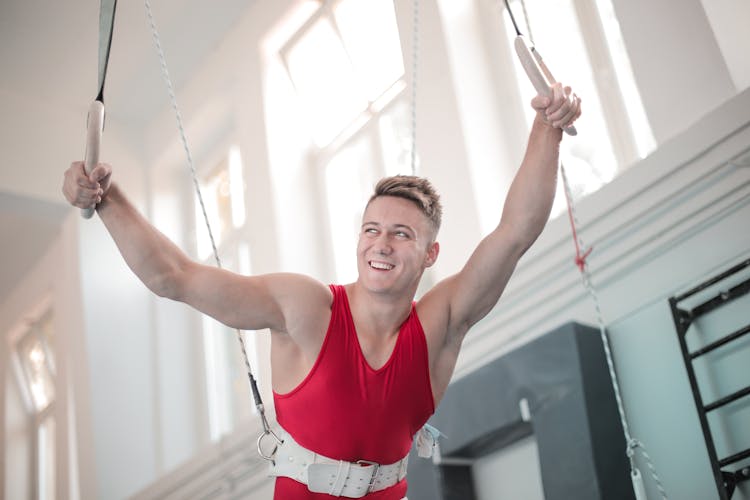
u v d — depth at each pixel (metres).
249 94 7.20
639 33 4.39
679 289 3.89
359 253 2.06
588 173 4.86
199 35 7.61
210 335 7.84
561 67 5.20
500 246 2.10
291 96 7.17
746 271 3.68
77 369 7.53
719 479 3.43
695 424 3.72
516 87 5.41
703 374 3.74
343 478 2.04
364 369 1.98
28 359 9.55
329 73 6.94
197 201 8.11
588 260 4.24
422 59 5.62
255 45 7.25
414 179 2.14
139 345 7.70
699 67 4.10
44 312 9.27
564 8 5.28
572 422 3.89
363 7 6.63
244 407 7.19
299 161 6.92
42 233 8.69
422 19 5.71
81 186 1.99
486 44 5.66
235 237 7.49
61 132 7.98
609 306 4.16
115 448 7.24
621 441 3.91
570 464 3.84
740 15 3.97
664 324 3.93
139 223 2.04
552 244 4.36
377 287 1.98
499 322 4.55
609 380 4.04
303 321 1.98
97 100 2.05
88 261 7.77
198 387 7.70
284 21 7.05
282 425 2.11
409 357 2.02
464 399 4.38
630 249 4.08
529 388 4.11
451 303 2.14
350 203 6.56
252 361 7.29
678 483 3.72
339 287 2.08
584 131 4.95
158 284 2.00
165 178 8.26
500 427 4.18
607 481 3.75
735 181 3.77
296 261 6.49
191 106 7.91
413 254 2.04
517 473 4.32
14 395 9.52
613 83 4.87
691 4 4.20
